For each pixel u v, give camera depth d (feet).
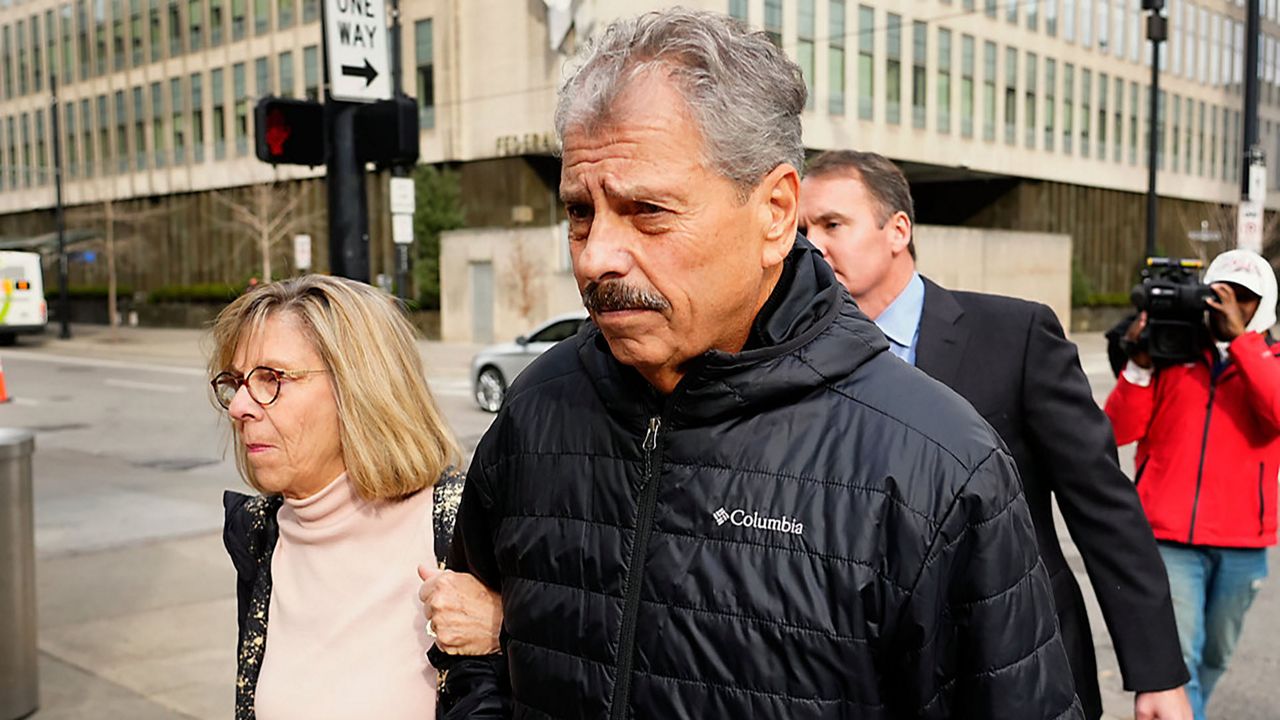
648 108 3.93
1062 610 7.45
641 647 4.39
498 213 98.99
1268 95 164.14
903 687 4.25
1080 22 130.93
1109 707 13.75
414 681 6.39
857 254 7.91
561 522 4.75
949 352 7.60
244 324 6.57
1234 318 10.80
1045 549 7.50
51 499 27.22
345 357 6.44
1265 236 142.10
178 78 131.75
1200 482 11.14
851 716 4.16
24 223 162.61
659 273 4.01
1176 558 11.29
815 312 4.50
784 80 4.18
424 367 6.93
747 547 4.27
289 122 18.40
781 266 4.49
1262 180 42.78
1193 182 150.41
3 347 94.53
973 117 118.32
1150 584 7.18
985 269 103.76
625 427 4.60
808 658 4.15
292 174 117.80
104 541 22.56
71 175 151.02
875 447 4.25
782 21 97.35
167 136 134.21
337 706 6.30
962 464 4.20
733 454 4.37
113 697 13.92
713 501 4.35
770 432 4.36
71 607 17.97
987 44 119.24
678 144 3.92
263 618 6.73
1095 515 7.24
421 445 6.56
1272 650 15.85
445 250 94.58
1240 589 11.32
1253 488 11.11
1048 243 111.55
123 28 138.62
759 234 4.18
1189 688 11.38
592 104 4.00
